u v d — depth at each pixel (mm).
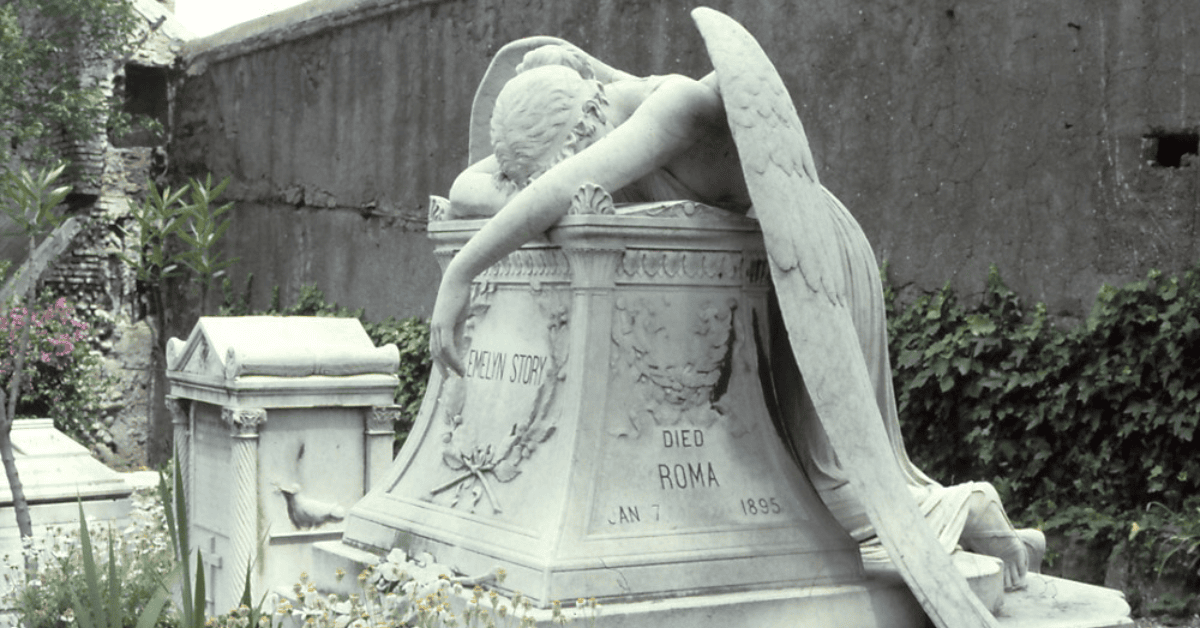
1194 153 5730
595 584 2996
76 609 3186
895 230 6820
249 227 12711
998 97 6363
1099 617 3377
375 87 10914
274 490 5090
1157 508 5637
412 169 10500
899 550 3088
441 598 3035
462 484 3471
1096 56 5984
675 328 3303
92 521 5559
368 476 5297
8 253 13516
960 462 6465
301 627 3545
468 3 9922
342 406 5227
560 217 3225
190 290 13516
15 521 6215
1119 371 5777
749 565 3176
